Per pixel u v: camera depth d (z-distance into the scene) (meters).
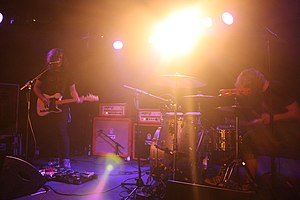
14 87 5.87
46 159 6.28
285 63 5.88
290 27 5.64
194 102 4.52
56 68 5.07
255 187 2.87
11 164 3.18
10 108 5.80
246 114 3.76
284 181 3.29
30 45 6.92
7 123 5.76
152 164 4.26
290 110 3.41
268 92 3.38
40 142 6.53
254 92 3.57
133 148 6.22
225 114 5.11
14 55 6.91
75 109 7.05
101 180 4.58
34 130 6.53
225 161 3.80
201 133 3.94
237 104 3.44
